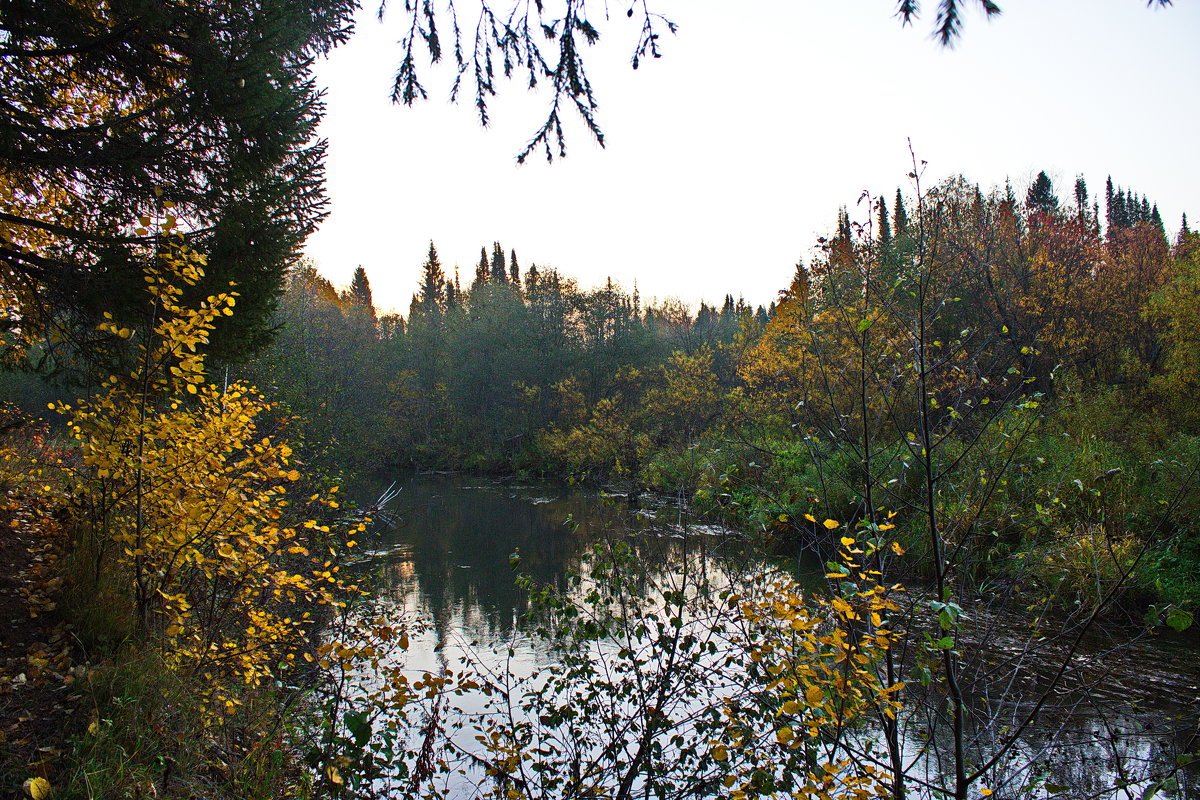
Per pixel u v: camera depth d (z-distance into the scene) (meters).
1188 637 7.63
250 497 5.19
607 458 26.23
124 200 5.80
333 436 16.92
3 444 7.92
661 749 4.56
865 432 3.79
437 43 2.99
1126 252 20.28
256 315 6.84
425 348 47.12
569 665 5.32
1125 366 15.03
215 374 7.77
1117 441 12.32
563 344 43.06
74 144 5.34
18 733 3.50
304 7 6.62
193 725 3.95
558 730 5.82
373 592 10.14
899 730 5.12
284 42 6.20
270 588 5.46
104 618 4.66
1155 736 5.55
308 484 9.85
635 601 5.71
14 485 6.86
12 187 5.90
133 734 3.63
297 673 6.04
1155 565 7.38
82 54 5.41
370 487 21.47
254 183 6.35
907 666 5.11
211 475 4.57
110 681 3.95
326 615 6.30
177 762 3.57
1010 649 6.49
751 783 3.70
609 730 4.87
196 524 4.43
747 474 6.59
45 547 5.59
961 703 3.28
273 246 6.52
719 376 28.42
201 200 5.97
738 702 4.46
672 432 26.03
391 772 5.02
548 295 44.91
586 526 15.24
